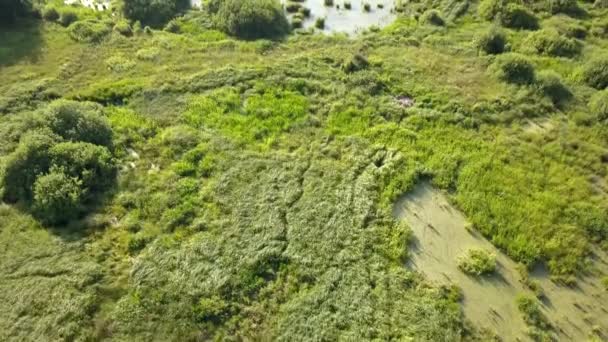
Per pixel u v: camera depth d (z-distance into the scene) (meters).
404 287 15.73
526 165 19.95
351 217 17.67
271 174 19.14
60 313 14.59
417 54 26.36
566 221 17.88
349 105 22.73
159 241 16.77
